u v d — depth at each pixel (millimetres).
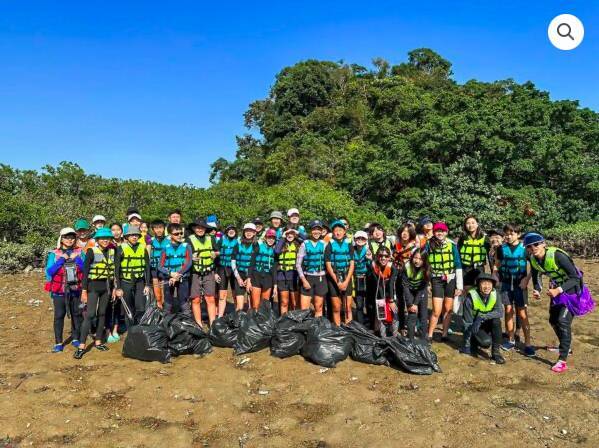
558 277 6324
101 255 6918
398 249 7188
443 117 21484
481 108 21469
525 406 5195
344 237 7547
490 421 4855
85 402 5383
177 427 4832
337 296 7480
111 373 6148
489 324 6738
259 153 46625
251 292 7906
